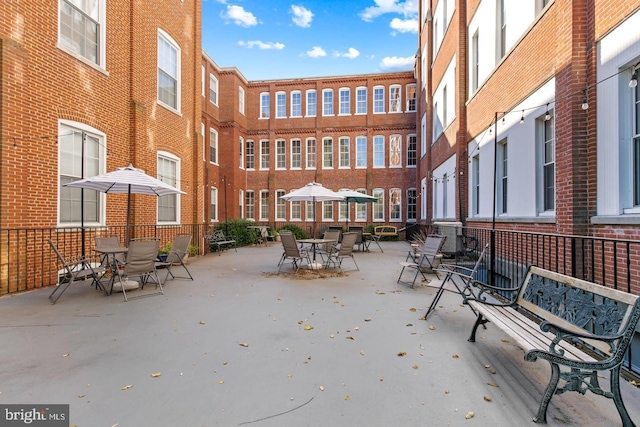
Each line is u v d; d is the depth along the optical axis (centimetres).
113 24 916
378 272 894
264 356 357
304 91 2570
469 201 1134
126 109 970
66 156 780
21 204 668
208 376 313
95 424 242
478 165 1068
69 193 790
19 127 664
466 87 1176
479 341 401
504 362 345
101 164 875
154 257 645
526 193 733
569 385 244
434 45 1752
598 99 518
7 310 527
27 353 364
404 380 307
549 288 343
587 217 542
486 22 976
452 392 287
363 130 2508
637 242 329
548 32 641
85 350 372
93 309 533
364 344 391
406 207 2448
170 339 405
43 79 714
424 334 425
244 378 310
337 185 2525
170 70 1216
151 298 606
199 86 1387
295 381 304
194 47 1370
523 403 270
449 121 1351
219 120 2305
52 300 585
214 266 1004
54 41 739
